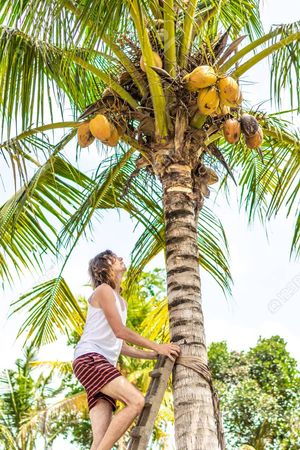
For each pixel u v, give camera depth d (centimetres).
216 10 654
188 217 557
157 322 875
